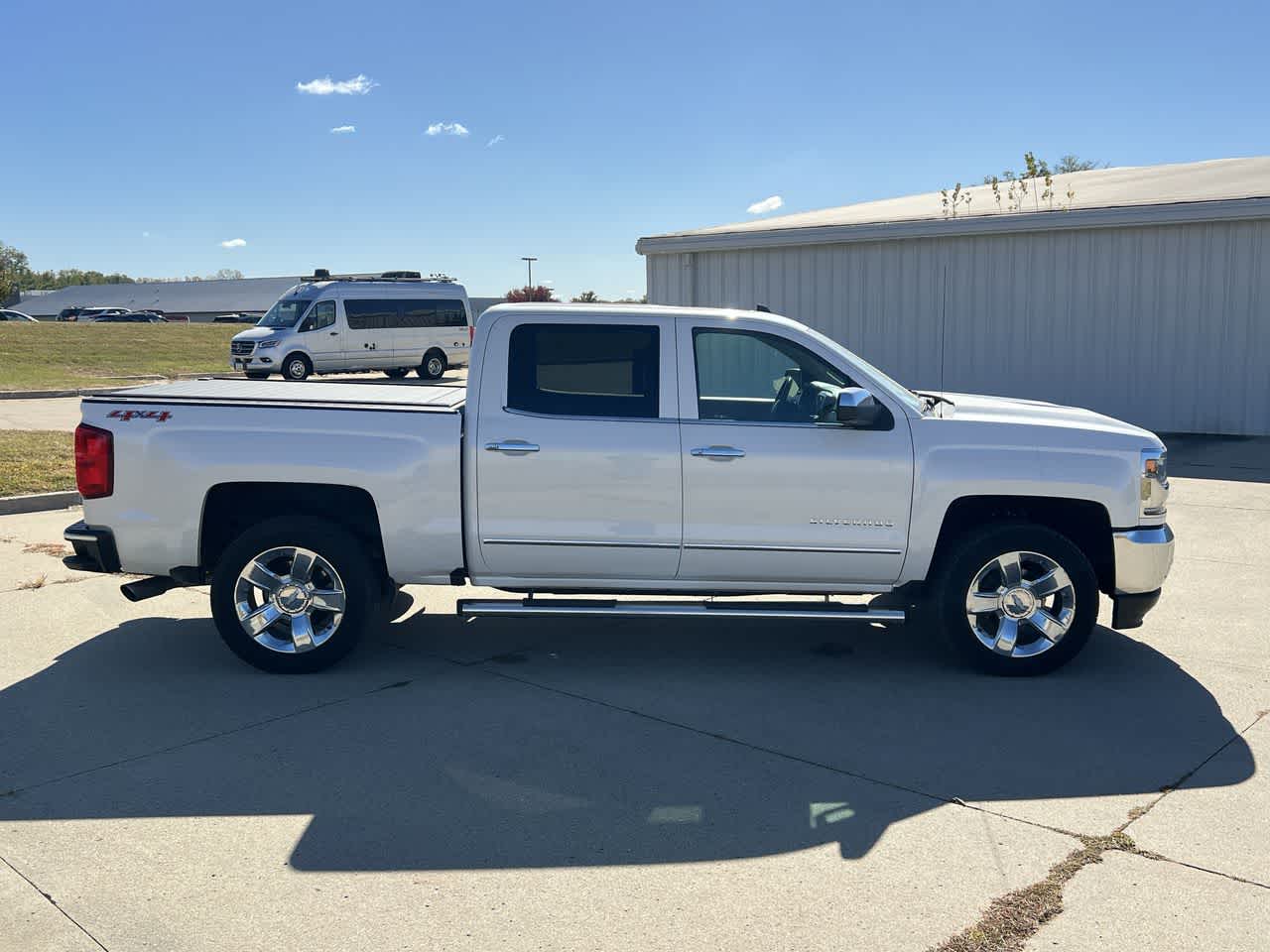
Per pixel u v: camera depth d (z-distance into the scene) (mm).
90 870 3643
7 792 4234
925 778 4422
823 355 5754
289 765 4516
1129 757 4656
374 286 27719
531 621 6848
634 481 5602
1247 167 18250
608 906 3436
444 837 3887
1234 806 4176
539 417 5629
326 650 5672
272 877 3604
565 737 4852
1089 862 3732
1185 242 14531
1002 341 15867
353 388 6656
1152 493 5703
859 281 16812
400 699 5336
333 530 5625
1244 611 6965
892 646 6359
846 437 5629
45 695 5348
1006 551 5637
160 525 5637
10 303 120812
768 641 6449
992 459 5621
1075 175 21781
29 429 16156
